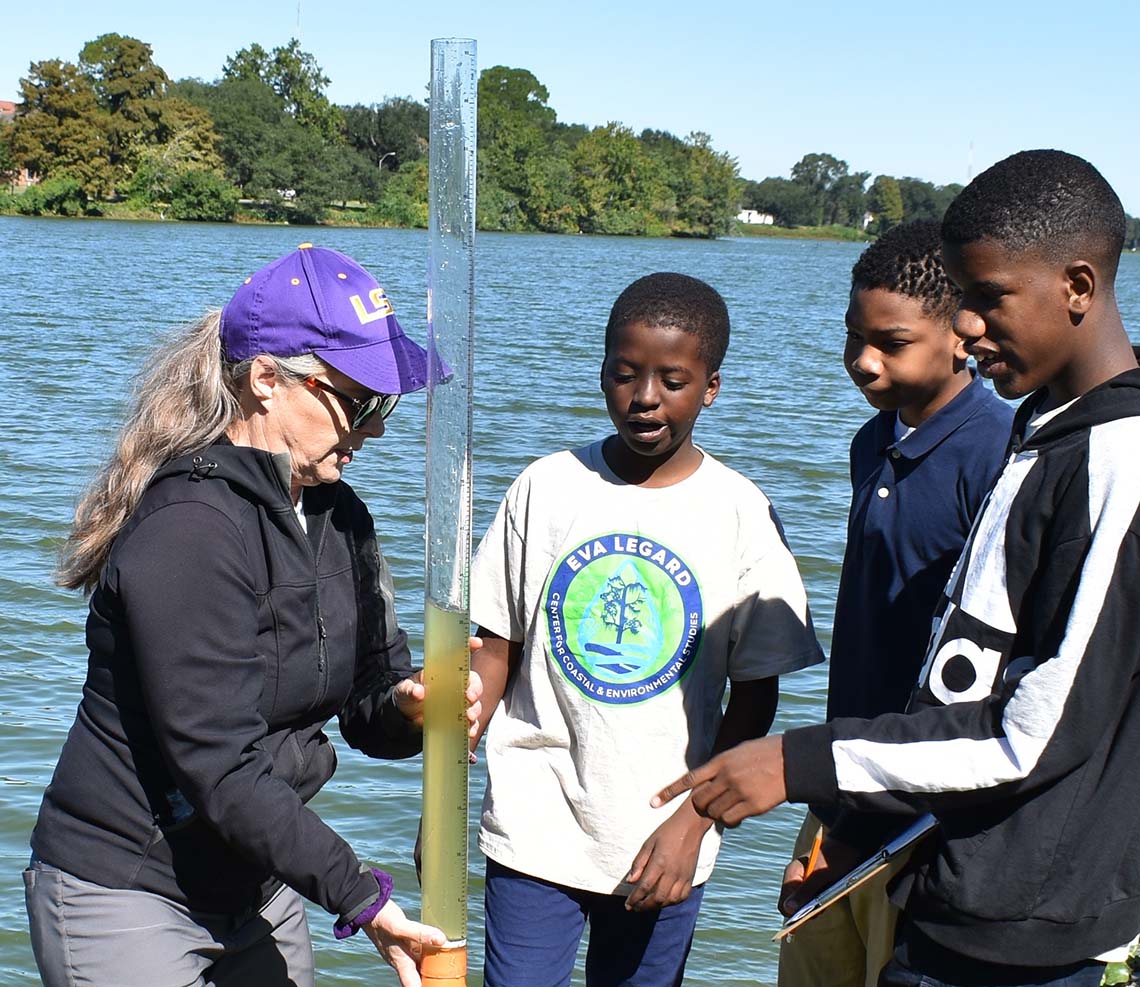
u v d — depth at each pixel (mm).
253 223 103562
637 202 128875
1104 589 2117
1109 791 2221
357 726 2941
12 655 7680
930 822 2406
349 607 2734
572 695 3049
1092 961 2299
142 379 2590
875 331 3031
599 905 3137
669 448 3014
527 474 3180
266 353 2488
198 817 2541
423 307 34375
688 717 3039
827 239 184125
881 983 2527
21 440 14141
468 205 2279
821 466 14453
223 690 2395
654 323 2912
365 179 111250
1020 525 2250
